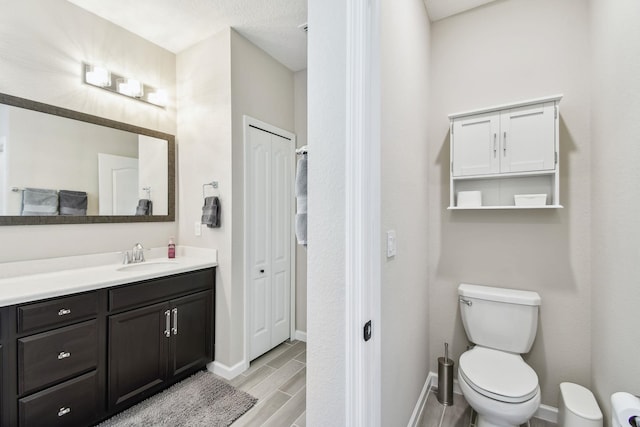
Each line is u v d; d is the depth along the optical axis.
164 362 1.88
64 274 1.76
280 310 2.67
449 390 1.80
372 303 0.84
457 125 1.80
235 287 2.18
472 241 1.92
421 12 1.76
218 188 2.22
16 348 1.30
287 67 2.75
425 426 1.62
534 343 1.73
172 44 2.39
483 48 1.88
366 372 0.81
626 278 1.14
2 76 1.65
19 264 1.69
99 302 1.57
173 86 2.51
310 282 0.86
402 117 1.35
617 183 1.23
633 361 1.07
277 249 2.63
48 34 1.82
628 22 1.12
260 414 1.71
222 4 1.93
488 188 1.86
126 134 2.20
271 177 2.56
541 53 1.72
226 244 2.17
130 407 1.73
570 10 1.65
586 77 1.61
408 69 1.46
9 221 1.65
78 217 1.93
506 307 1.69
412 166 1.55
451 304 1.98
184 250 2.45
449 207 1.82
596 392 1.45
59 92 1.87
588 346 1.60
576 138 1.63
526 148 1.62
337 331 0.82
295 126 2.85
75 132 1.93
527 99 1.75
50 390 1.39
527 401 1.27
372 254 0.84
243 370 2.21
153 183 2.35
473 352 1.67
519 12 1.78
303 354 2.49
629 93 1.12
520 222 1.78
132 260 2.15
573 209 1.64
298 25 2.14
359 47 0.79
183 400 1.82
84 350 1.51
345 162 0.80
